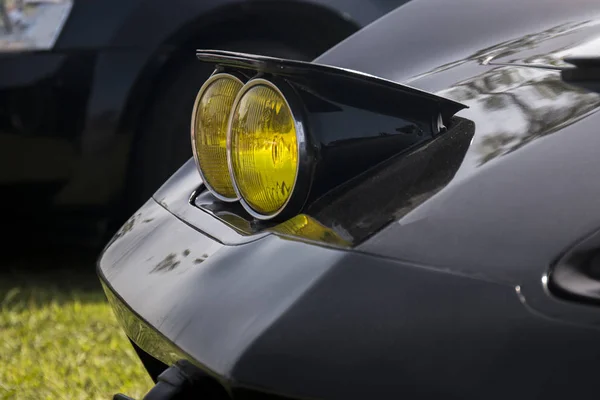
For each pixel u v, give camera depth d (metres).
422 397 0.92
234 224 1.26
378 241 1.05
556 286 0.94
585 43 1.46
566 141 1.11
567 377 0.88
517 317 0.93
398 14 1.92
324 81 1.16
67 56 3.00
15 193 3.09
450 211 1.05
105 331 2.74
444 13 1.83
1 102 2.98
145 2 3.05
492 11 1.78
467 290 0.96
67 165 3.05
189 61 3.09
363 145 1.17
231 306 1.08
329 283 1.02
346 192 1.14
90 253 3.58
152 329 1.19
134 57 3.03
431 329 0.95
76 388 2.35
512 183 1.06
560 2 1.75
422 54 1.70
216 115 1.30
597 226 0.99
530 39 1.60
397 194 1.11
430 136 1.21
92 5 3.04
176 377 1.12
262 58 1.14
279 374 0.99
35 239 3.21
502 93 1.31
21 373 2.44
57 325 2.79
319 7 3.16
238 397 1.02
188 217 1.38
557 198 1.03
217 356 1.05
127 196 3.12
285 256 1.09
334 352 0.97
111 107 3.02
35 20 3.03
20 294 3.09
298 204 1.15
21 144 3.02
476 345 0.92
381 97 1.20
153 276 1.29
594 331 0.89
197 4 3.06
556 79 1.29
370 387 0.94
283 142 1.14
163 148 3.10
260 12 3.12
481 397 0.90
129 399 1.26
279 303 1.04
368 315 0.98
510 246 0.99
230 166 1.21
